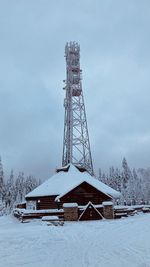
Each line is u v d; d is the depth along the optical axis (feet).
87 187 128.26
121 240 53.11
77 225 87.51
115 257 36.24
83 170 157.48
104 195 129.80
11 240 54.65
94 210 108.27
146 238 54.03
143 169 296.92
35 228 75.77
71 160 165.48
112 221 97.45
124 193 289.33
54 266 32.24
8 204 315.78
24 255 39.73
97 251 41.86
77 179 140.05
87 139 170.40
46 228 75.56
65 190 127.75
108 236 60.70
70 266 31.91
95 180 148.25
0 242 52.34
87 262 33.81
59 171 155.63
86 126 172.86
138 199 283.18
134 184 292.81
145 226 77.77
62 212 107.14
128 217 114.01
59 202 126.52
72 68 191.62
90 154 168.55
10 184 363.35
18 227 85.25
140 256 35.83
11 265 33.24
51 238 57.77
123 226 80.79
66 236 61.52
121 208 118.62
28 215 104.32
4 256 39.14
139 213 137.18
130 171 382.42
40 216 105.09
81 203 127.24
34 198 135.13
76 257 37.47
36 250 43.98
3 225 98.02
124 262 32.73
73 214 105.19
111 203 110.73
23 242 52.44
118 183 372.99
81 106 177.06
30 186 404.57
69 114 176.45
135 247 43.60
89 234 65.31
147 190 283.59
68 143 171.12
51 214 106.11
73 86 185.57
